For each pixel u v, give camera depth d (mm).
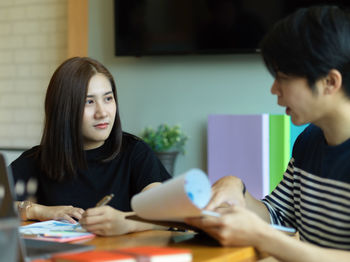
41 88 4871
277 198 1631
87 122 1975
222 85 4262
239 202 1413
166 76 4449
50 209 1812
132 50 4410
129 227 1507
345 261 1173
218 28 4141
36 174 2084
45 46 4844
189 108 4379
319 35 1220
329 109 1292
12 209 983
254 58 4148
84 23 4629
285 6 3938
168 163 4199
